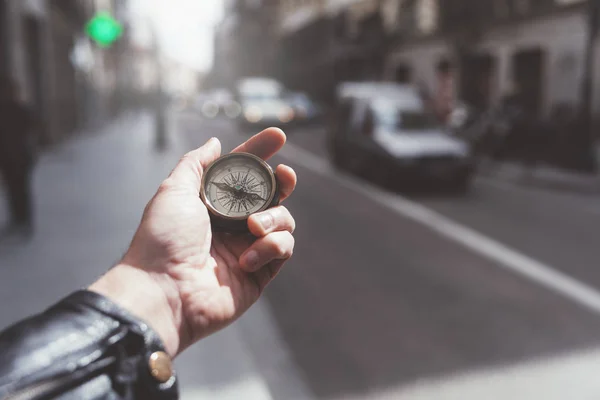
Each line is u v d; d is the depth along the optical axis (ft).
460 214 34.37
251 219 3.72
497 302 19.45
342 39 136.05
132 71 200.95
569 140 51.16
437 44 100.32
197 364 13.12
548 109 72.54
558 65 70.69
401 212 34.83
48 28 63.21
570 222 32.32
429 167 40.98
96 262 21.03
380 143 43.01
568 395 13.26
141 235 3.40
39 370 2.00
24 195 25.16
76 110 85.30
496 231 29.94
